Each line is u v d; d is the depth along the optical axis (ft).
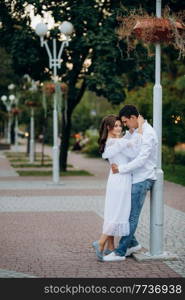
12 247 30.73
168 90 81.61
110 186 26.94
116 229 26.78
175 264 26.55
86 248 30.45
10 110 165.37
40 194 57.67
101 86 77.46
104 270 25.43
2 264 26.63
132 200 27.09
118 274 24.72
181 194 57.62
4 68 134.51
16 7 82.89
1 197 54.95
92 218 41.47
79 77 87.66
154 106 27.61
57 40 81.66
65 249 30.17
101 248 27.12
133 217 27.22
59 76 87.10
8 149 191.62
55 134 68.64
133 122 27.12
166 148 82.58
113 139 26.73
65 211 45.16
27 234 34.78
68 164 110.83
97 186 66.44
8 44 86.94
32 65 85.51
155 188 27.53
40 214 43.50
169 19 27.40
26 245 31.30
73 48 80.48
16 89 139.85
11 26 85.97
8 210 45.70
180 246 30.71
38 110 110.52
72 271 25.26
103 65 77.71
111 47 76.59
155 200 27.58
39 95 109.91
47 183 68.08
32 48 83.87
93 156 142.00
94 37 76.69
